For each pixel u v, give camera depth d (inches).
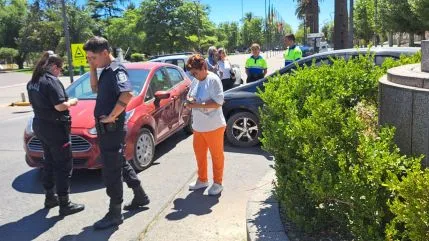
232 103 303.9
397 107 133.0
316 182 117.1
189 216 188.2
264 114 181.0
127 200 210.7
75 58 611.5
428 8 1081.4
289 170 143.5
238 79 629.0
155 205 202.7
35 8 2442.2
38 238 175.6
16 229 185.2
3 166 284.8
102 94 175.3
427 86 126.0
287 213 139.8
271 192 175.0
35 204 213.3
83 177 250.8
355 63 225.0
